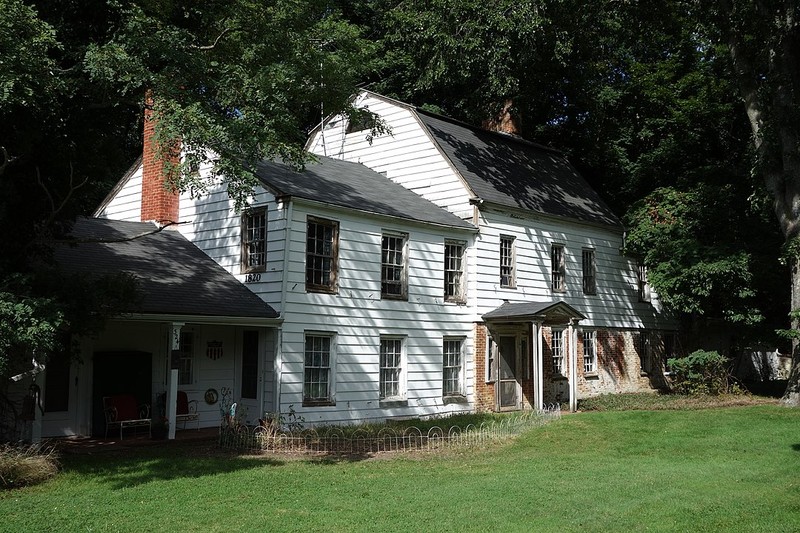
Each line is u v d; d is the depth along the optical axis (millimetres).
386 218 19469
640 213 26953
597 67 29688
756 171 22328
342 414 18078
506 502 9625
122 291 12344
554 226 25203
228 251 18781
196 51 13250
